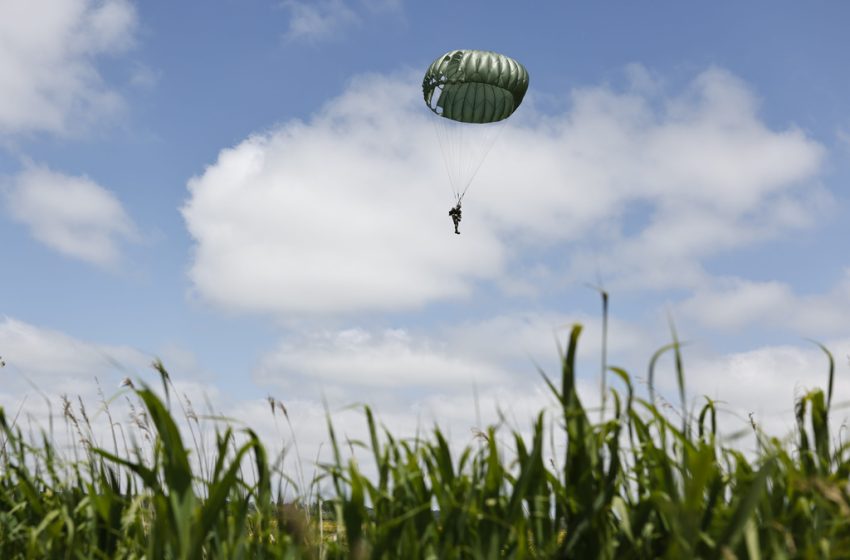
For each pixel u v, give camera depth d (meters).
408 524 2.37
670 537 2.20
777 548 2.04
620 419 2.31
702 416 2.61
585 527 2.27
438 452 2.56
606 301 2.28
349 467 2.35
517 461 2.41
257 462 2.67
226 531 2.58
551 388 2.33
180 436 2.35
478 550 2.30
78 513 2.89
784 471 2.32
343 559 2.54
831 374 2.40
